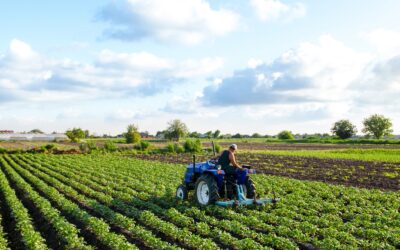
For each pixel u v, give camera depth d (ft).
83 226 42.11
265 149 207.21
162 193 59.93
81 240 35.88
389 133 370.94
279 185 69.72
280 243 34.94
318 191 63.62
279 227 39.01
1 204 53.26
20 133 505.66
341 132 338.75
